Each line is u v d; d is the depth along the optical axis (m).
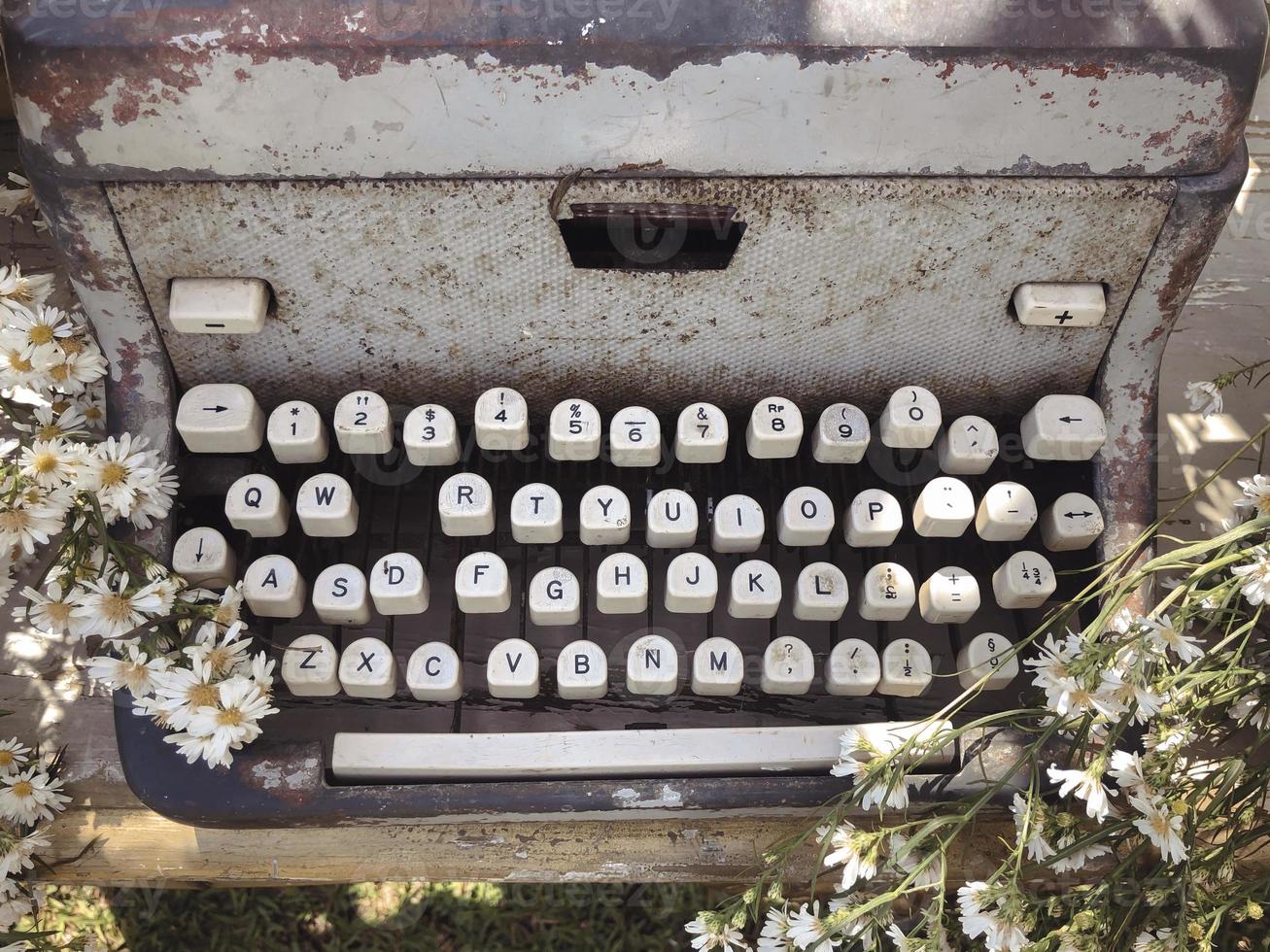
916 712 0.39
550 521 0.33
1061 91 0.28
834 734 0.34
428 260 0.31
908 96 0.28
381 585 0.33
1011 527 0.34
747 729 0.34
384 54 0.27
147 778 0.32
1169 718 0.31
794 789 0.33
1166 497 0.43
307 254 0.31
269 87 0.27
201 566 0.33
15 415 0.34
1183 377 0.45
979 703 0.38
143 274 0.31
